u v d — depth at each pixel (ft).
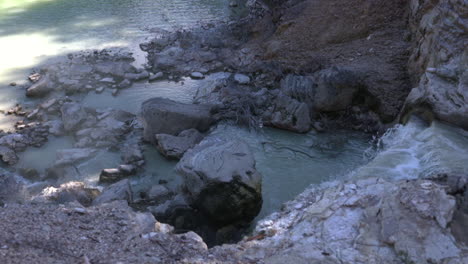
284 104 47.60
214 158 34.99
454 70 38.75
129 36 72.74
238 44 67.77
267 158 43.19
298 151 44.14
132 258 23.18
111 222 26.94
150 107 45.50
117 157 44.29
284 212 31.68
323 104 47.67
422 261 22.81
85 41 70.95
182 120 46.03
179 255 24.30
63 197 35.86
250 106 50.47
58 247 23.32
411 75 48.01
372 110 47.70
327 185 35.06
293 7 67.41
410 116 41.19
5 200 36.45
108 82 57.62
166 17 80.79
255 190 33.81
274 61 58.95
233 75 58.18
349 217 27.02
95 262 22.41
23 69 61.67
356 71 48.06
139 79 58.95
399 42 55.57
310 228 26.99
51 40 71.26
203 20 78.79
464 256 22.81
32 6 86.63
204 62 62.80
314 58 57.52
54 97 54.44
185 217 34.42
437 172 32.22
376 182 30.45
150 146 45.78
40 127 48.11
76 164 43.16
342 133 46.62
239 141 37.47
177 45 67.97
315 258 23.93
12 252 21.89
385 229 24.91
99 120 49.16
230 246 26.27
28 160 43.88
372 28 59.52
